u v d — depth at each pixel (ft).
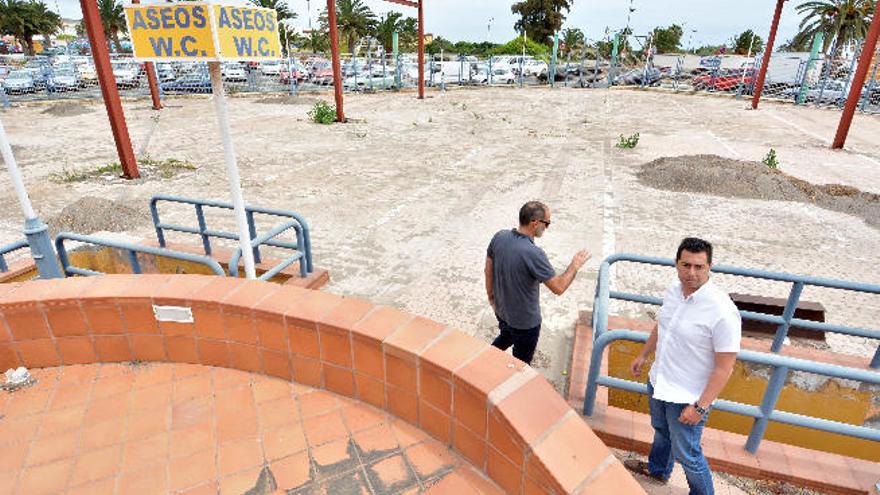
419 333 8.74
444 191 31.24
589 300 17.75
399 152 42.73
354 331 8.87
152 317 10.31
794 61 91.09
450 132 52.75
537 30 224.74
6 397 9.93
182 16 10.20
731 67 101.60
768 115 67.41
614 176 35.09
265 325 9.72
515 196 30.27
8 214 26.53
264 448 8.66
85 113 65.26
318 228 24.68
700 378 7.77
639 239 23.56
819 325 13.15
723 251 22.18
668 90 101.19
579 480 6.15
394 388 8.90
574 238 23.65
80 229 23.81
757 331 15.98
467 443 8.08
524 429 6.79
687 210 27.84
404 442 8.66
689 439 8.02
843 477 9.37
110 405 9.68
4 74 78.79
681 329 7.72
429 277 19.36
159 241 20.27
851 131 55.16
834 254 22.00
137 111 66.69
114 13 159.33
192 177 34.19
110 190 31.01
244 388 10.02
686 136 51.39
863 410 14.29
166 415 9.41
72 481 8.13
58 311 10.20
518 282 10.66
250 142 46.65
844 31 147.02
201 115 63.57
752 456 9.87
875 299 18.08
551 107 74.18
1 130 13.67
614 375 15.89
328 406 9.50
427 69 110.01
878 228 25.25
